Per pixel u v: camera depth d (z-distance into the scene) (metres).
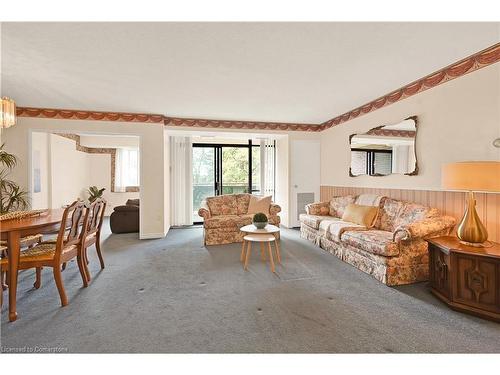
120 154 7.63
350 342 1.71
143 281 2.73
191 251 3.86
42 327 1.87
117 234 5.06
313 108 4.37
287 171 5.65
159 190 4.74
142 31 2.03
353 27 1.99
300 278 2.80
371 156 4.07
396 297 2.36
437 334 1.80
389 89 3.47
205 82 3.13
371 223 3.48
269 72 2.84
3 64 2.61
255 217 3.29
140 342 1.71
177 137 5.94
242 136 5.68
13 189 3.97
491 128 2.42
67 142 6.45
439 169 2.94
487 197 2.49
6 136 4.09
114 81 3.09
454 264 2.14
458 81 2.69
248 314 2.05
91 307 2.16
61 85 3.21
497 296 1.95
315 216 4.43
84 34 2.07
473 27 2.01
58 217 2.56
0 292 2.06
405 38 2.16
